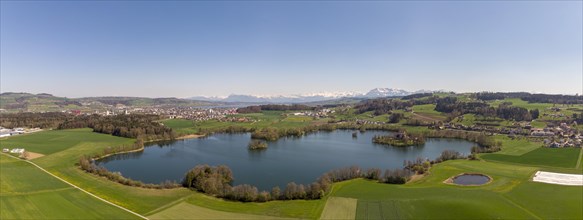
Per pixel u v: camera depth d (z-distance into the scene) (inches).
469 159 7229.3
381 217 3754.9
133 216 3767.2
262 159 7790.4
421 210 3909.9
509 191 4650.6
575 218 3619.6
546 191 4623.5
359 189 4896.7
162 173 6417.3
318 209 4018.2
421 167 6195.9
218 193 4586.6
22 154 7165.4
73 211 3865.7
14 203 4028.1
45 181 5137.8
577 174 5644.7
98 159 7716.5
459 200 4158.5
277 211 3951.8
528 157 7249.0
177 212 3909.9
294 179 6008.9
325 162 7504.9
